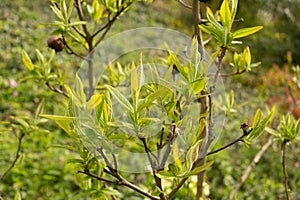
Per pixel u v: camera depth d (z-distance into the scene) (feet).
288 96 18.39
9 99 22.94
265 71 32.55
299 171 20.47
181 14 38.24
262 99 27.27
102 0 7.04
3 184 17.06
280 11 39.68
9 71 25.68
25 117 7.97
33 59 27.30
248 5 36.91
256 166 20.29
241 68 7.16
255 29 4.78
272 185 19.35
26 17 31.63
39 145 19.72
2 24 29.84
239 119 23.53
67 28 6.50
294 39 38.22
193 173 4.40
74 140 5.13
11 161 18.24
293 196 19.01
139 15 36.65
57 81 7.91
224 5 4.69
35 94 23.47
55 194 17.24
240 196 18.25
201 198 6.99
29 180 17.47
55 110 22.07
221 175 19.21
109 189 6.36
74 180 17.70
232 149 21.02
